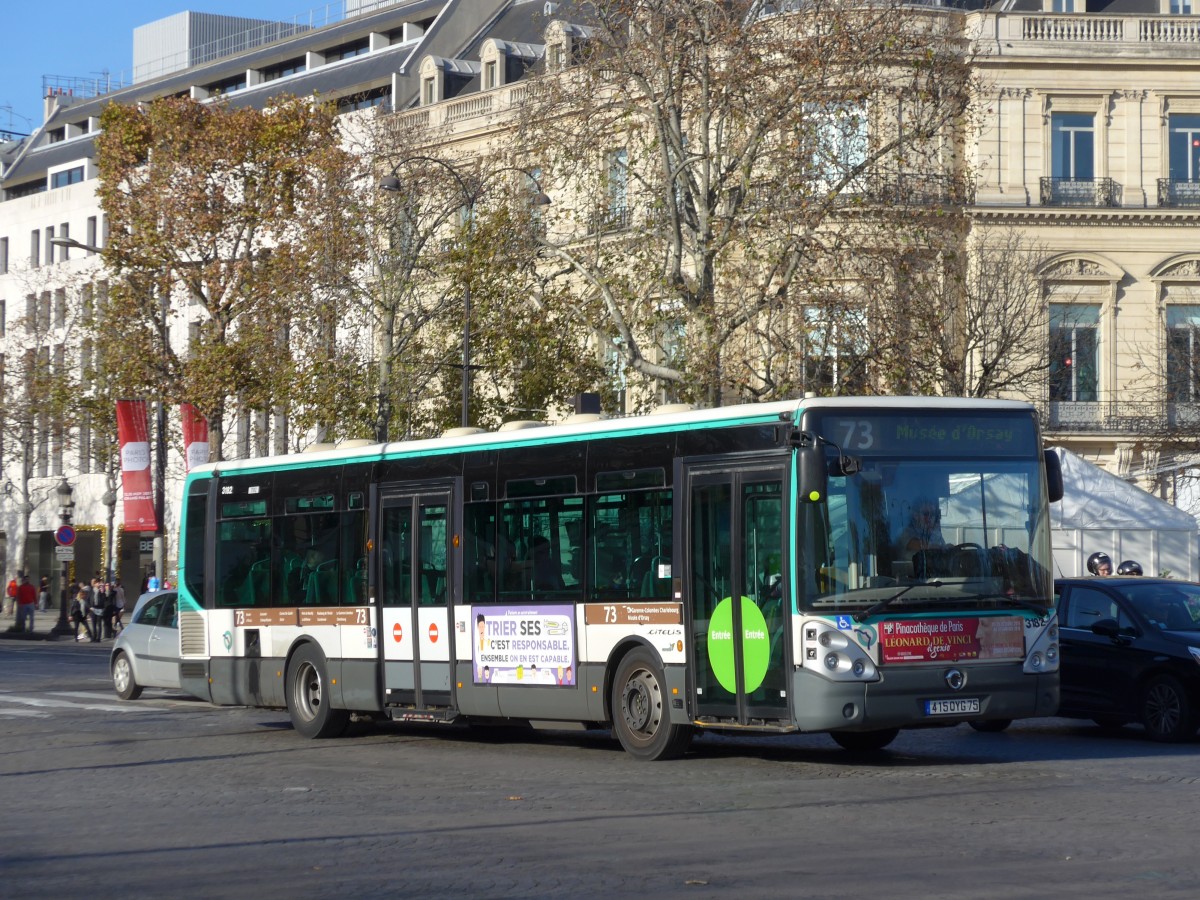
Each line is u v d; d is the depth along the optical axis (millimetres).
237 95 86812
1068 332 59938
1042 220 59750
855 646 16922
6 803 16469
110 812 15523
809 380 38562
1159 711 21266
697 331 37781
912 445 17531
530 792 16141
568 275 48375
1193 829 12961
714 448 18125
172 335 78125
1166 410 59594
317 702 23578
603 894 10609
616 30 38156
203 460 52594
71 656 48875
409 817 14508
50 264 91000
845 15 36750
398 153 51375
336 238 49906
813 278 37500
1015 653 17578
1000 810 14164
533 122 40312
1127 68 60219
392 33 81500
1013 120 59906
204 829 14148
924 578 17297
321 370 48500
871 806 14523
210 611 25703
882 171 39406
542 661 20016
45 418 78312
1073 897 10227
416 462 22234
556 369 47656
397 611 22234
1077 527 42156
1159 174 60406
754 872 11297
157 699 31516
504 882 11141
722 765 18312
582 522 19703
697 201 38281
